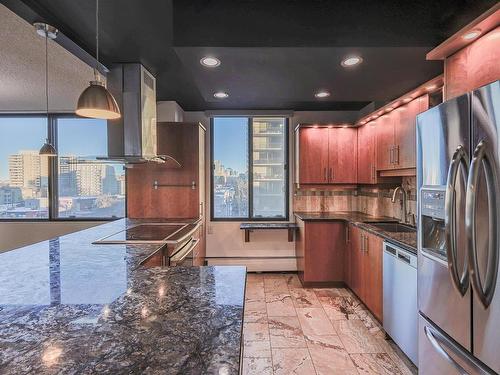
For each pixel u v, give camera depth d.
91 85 1.90
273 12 2.02
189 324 0.93
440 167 1.54
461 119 1.38
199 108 4.36
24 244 4.61
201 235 4.06
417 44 2.01
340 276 3.78
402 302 2.21
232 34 2.01
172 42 2.05
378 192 3.90
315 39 2.01
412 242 2.21
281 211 4.68
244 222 4.55
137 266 1.63
